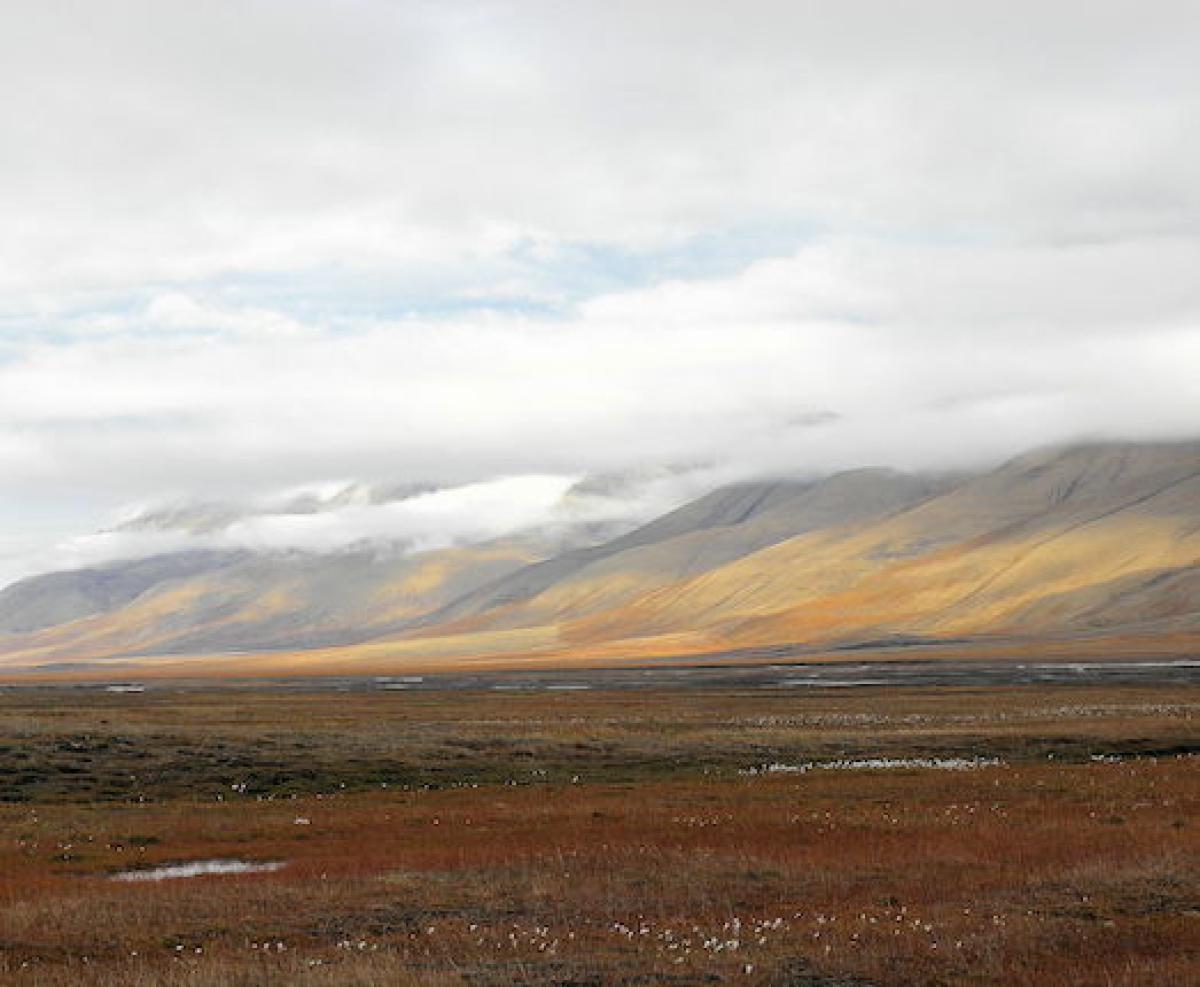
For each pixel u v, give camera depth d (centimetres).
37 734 6769
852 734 7400
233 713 9644
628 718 9069
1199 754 6344
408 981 1966
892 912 2495
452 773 6175
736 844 3491
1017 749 6806
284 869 3256
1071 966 2020
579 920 2516
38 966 2167
